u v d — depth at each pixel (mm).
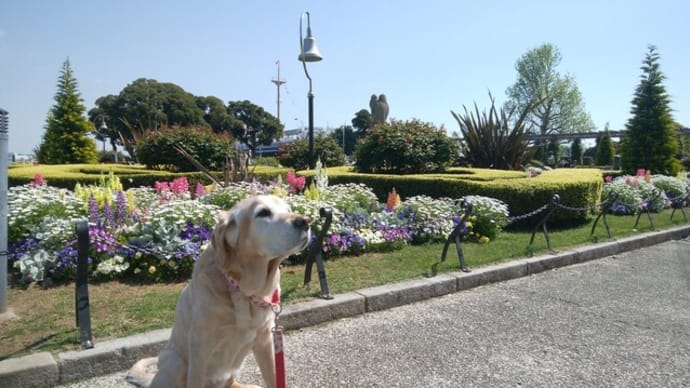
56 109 18391
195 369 2525
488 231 8391
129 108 46312
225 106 58031
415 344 4145
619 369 3738
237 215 2594
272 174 12781
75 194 6672
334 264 6324
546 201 9648
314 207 6641
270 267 2707
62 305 4395
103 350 3477
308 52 12359
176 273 5379
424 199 8547
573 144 54188
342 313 4746
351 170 15086
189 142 14039
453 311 5055
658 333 4523
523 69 51844
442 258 6570
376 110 23453
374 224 7414
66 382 3322
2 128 4109
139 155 14273
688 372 3705
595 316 4969
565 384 3480
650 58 19594
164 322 4039
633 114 19969
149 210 6176
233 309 2549
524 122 18328
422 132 13930
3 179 4152
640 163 19375
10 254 5535
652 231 9734
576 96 50344
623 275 6758
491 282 6199
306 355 3881
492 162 17141
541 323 4730
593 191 10625
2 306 4145
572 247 7852
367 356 3879
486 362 3814
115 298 4648
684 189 15062
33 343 3572
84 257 3656
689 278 6633
